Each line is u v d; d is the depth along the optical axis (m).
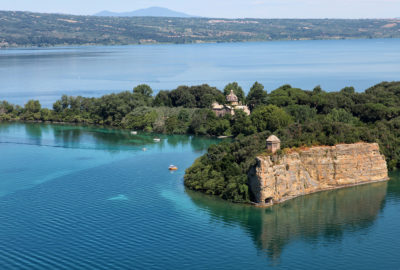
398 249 130.62
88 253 127.19
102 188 176.88
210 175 173.12
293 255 127.75
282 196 162.25
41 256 125.62
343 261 124.75
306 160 168.88
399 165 196.38
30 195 169.88
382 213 153.25
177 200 163.88
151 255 126.50
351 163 175.25
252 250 130.25
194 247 131.25
